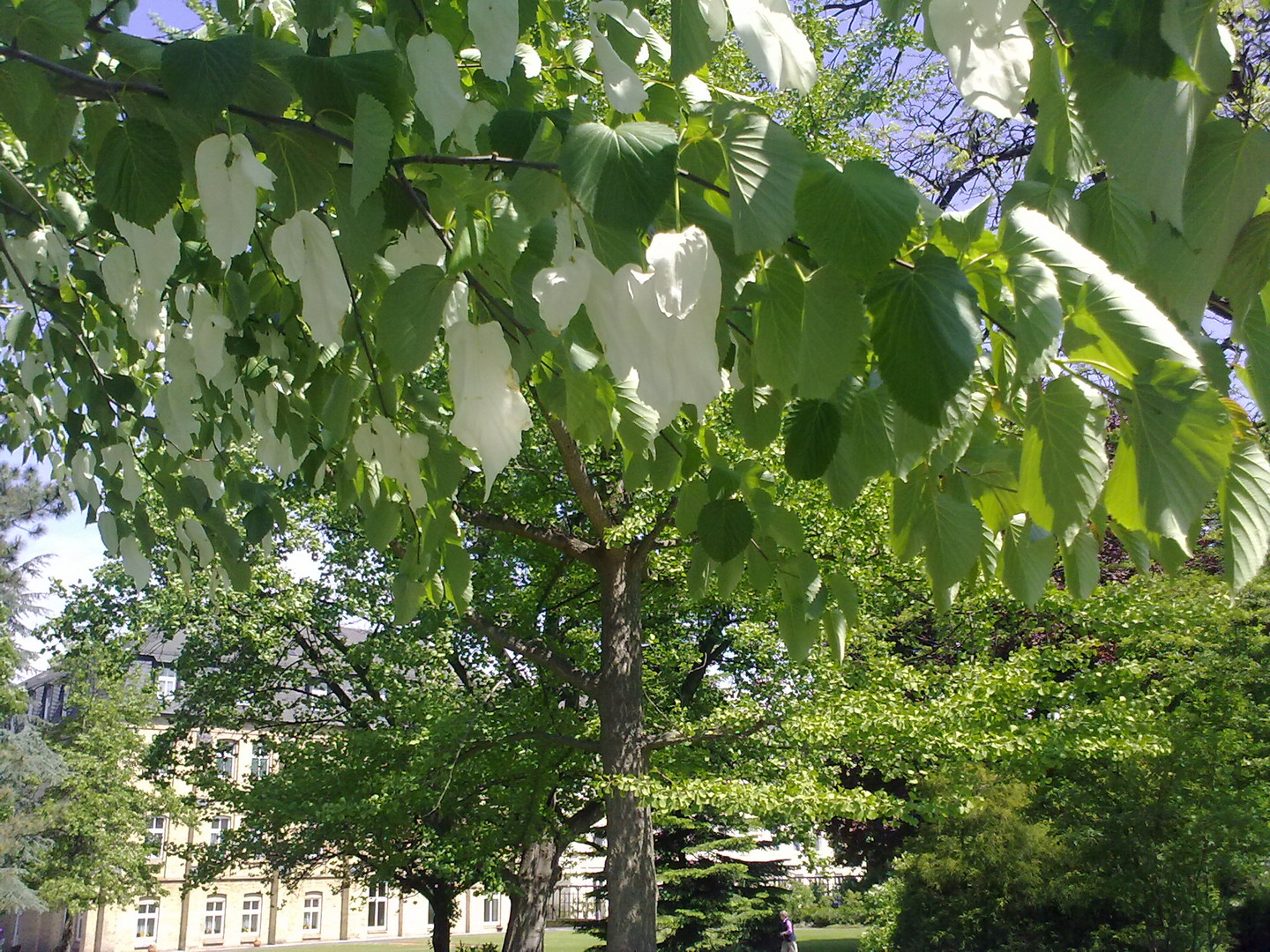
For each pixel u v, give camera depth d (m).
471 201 1.15
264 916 34.91
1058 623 8.79
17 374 3.01
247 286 2.06
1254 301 0.88
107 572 13.38
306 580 12.76
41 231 2.13
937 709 7.15
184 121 1.12
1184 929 7.90
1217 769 7.55
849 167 0.93
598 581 10.64
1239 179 0.80
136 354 2.82
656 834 14.63
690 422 2.23
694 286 0.83
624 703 8.20
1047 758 7.06
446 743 9.27
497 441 1.05
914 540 1.52
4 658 22.06
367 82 1.07
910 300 0.94
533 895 11.66
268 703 13.19
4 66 1.15
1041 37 0.85
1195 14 0.73
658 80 1.33
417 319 1.17
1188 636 7.54
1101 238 0.96
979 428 1.49
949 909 9.35
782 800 7.16
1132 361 0.88
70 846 20.77
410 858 11.87
